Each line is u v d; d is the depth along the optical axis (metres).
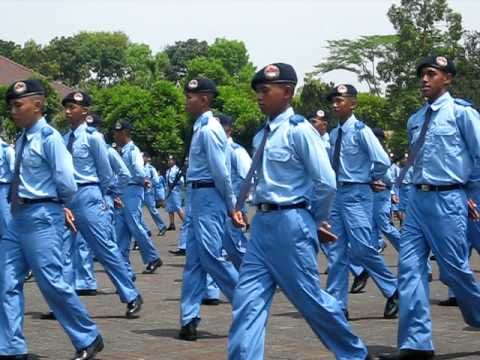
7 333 7.85
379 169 10.36
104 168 10.77
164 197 30.59
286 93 6.67
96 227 10.68
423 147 8.19
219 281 9.41
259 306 6.57
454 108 8.12
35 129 7.98
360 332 9.66
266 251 6.61
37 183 7.90
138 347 8.84
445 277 8.16
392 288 10.57
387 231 14.48
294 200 6.55
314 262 6.57
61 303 7.95
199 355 8.45
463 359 8.12
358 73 74.81
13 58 100.50
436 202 8.09
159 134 59.72
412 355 7.98
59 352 8.62
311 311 6.59
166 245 22.67
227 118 12.42
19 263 7.96
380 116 56.84
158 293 13.06
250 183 6.95
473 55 52.16
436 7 52.94
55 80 82.00
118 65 104.50
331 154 10.62
